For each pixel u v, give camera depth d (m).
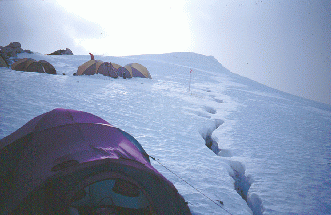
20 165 2.40
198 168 5.30
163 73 30.34
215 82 29.64
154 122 8.51
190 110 11.84
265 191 4.68
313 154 7.62
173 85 21.31
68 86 11.98
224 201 4.08
